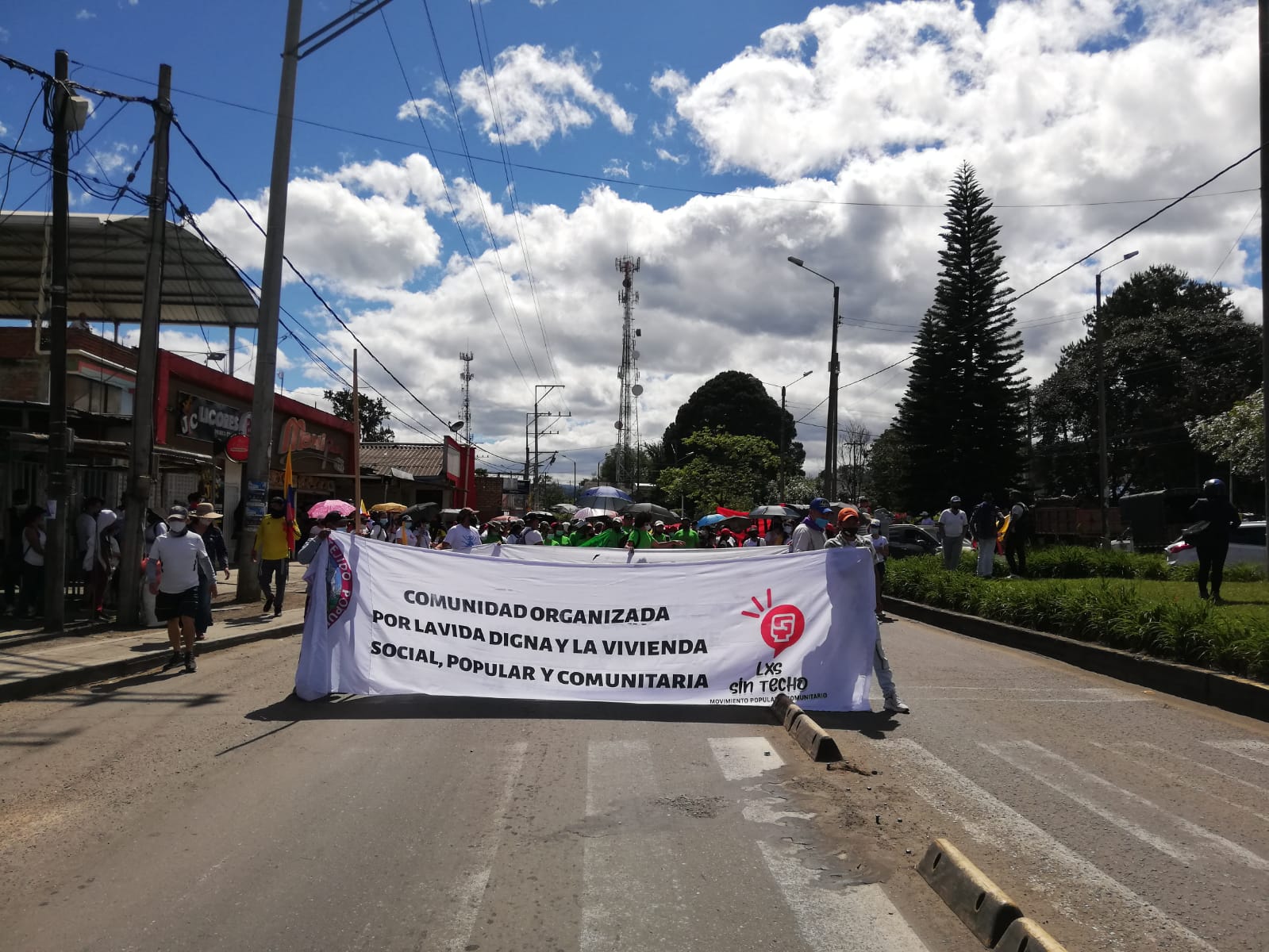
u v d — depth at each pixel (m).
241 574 16.33
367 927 4.05
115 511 15.60
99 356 19.44
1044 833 5.29
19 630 12.54
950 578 16.89
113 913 4.19
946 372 45.47
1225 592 15.03
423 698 8.95
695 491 62.19
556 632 8.73
